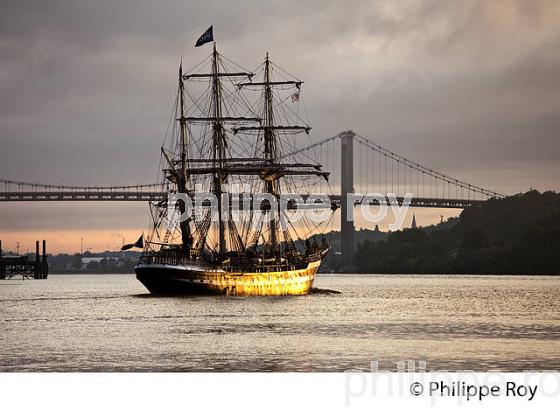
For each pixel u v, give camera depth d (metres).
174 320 156.25
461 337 133.75
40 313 174.50
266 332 138.00
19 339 128.88
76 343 124.44
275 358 111.25
